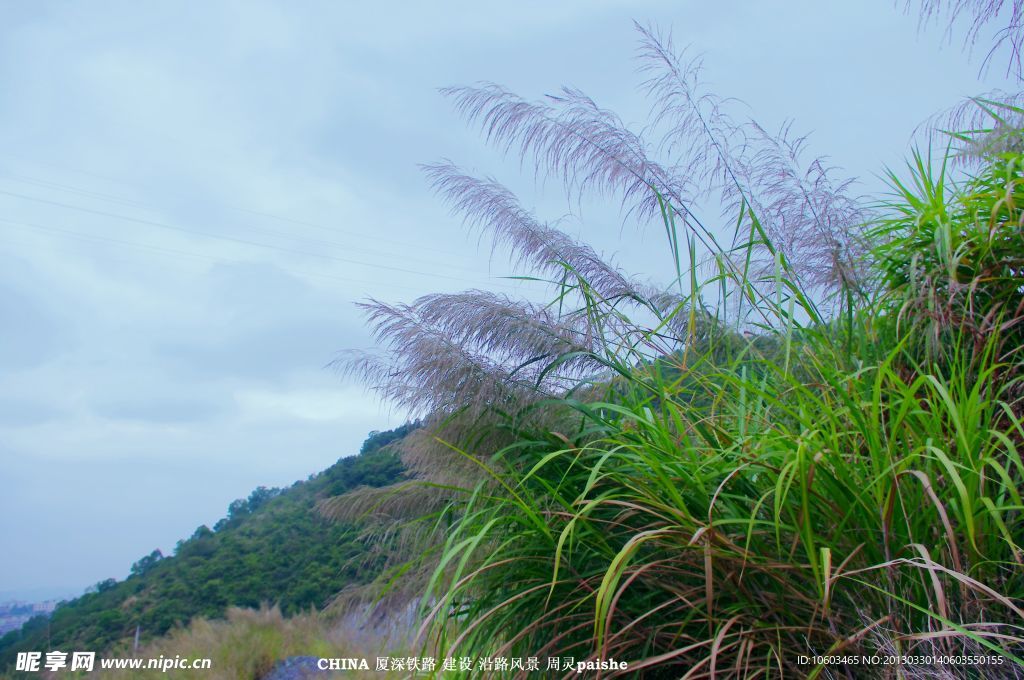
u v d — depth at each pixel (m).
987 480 2.01
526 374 3.10
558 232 3.50
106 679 5.67
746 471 2.20
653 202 3.36
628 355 3.10
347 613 4.09
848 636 1.98
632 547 1.98
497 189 3.55
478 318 3.06
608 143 3.37
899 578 1.96
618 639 2.30
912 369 2.56
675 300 3.36
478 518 2.60
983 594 1.85
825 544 2.02
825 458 2.01
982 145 2.84
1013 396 2.30
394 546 3.80
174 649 5.98
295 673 5.05
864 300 2.82
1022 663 1.64
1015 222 2.33
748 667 2.03
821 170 3.01
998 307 2.43
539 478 2.47
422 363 3.06
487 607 2.54
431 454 3.36
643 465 2.33
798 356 2.78
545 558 2.43
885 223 3.09
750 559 2.05
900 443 2.10
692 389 2.78
